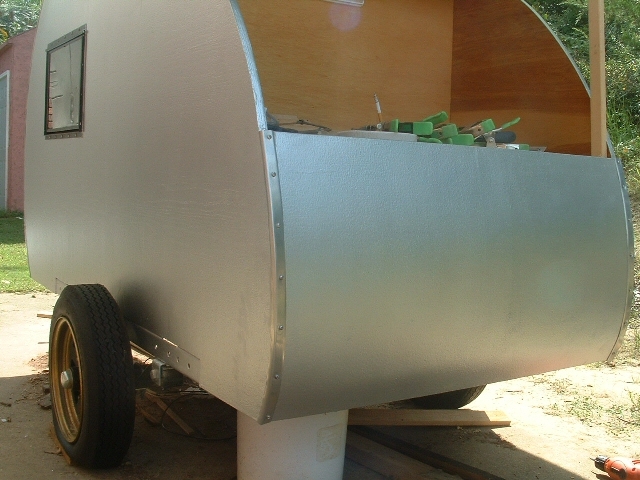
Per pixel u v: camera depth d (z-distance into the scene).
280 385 2.34
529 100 4.07
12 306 7.02
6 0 26.27
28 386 4.64
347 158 2.43
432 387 2.76
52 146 4.39
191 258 2.78
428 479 3.32
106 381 3.21
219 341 2.60
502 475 3.49
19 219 13.08
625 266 3.22
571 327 3.08
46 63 4.53
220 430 3.99
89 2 3.83
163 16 2.98
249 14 4.21
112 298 3.41
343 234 2.40
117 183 3.45
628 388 4.74
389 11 4.59
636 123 9.30
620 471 3.37
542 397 4.62
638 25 10.24
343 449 3.12
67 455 3.49
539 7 11.30
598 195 3.12
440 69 4.75
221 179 2.55
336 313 2.40
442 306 2.65
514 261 2.84
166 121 2.95
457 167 2.68
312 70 4.43
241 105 2.43
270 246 2.28
